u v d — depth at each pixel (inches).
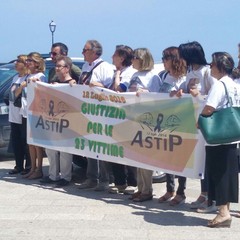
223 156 195.3
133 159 235.5
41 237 193.2
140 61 235.8
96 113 248.2
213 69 200.2
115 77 250.8
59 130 264.4
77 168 312.2
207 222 208.4
